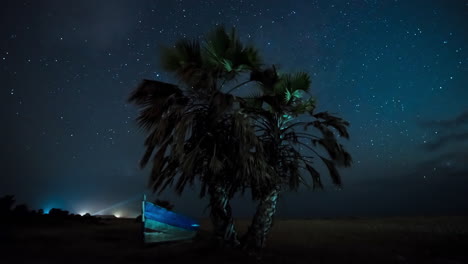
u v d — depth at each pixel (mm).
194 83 7926
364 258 7738
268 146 8594
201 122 8102
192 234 9812
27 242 7359
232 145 7867
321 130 8609
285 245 9398
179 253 7137
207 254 7184
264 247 8445
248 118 7926
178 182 8281
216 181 7973
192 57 8148
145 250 7297
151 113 7824
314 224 16609
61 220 11992
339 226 15438
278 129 8664
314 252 8398
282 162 8617
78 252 6605
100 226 12188
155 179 8008
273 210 8195
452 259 7789
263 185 8125
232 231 7992
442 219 18781
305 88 8930
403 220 18672
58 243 7562
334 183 8930
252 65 8219
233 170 7875
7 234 8172
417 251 8766
